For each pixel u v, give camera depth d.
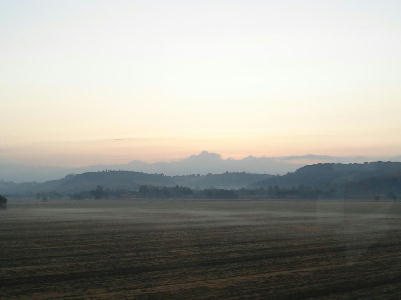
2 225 58.69
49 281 22.06
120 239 41.28
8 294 19.30
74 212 94.62
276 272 24.11
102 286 20.80
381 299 18.34
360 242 33.91
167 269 25.30
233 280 21.97
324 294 19.23
